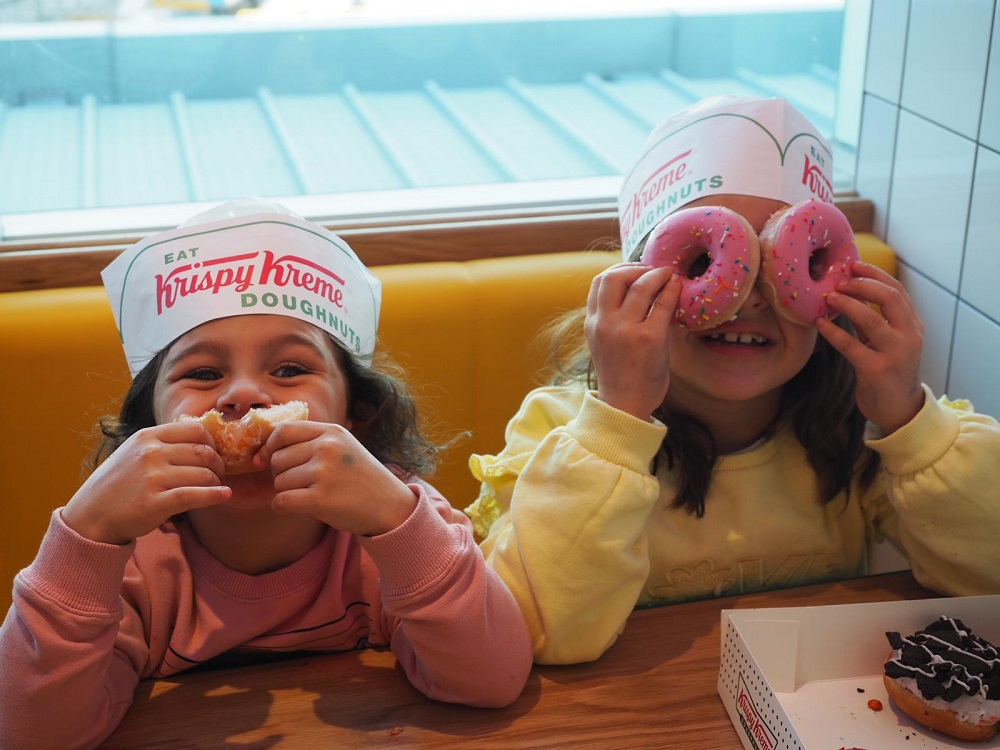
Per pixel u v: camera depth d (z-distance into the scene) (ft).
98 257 4.58
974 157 4.31
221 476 2.53
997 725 2.59
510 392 4.77
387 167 6.38
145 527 2.41
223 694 2.70
